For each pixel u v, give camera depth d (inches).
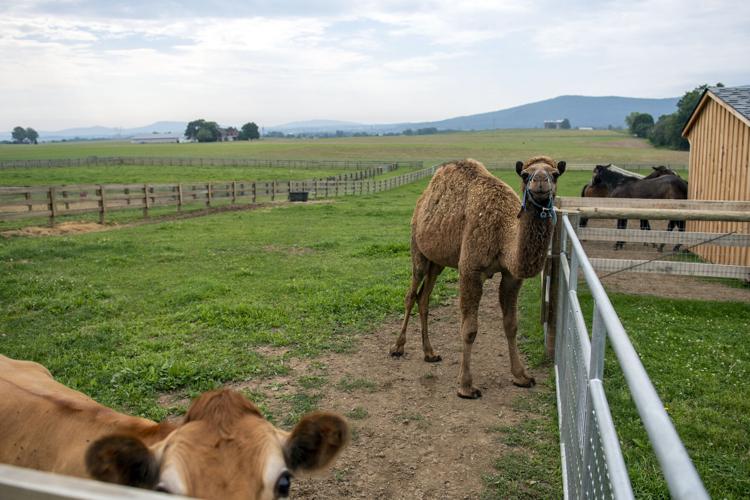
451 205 241.3
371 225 785.6
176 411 209.0
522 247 203.0
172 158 2952.8
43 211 719.1
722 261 459.2
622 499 54.1
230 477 72.3
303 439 81.4
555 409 210.8
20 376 122.8
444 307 352.8
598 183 637.9
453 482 166.7
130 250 549.3
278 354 267.1
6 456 106.1
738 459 170.6
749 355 258.5
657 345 272.2
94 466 69.9
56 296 364.2
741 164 457.7
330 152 3998.5
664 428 43.4
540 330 300.4
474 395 222.8
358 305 342.0
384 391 230.4
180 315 321.4
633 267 371.2
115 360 252.8
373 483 166.7
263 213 940.0
